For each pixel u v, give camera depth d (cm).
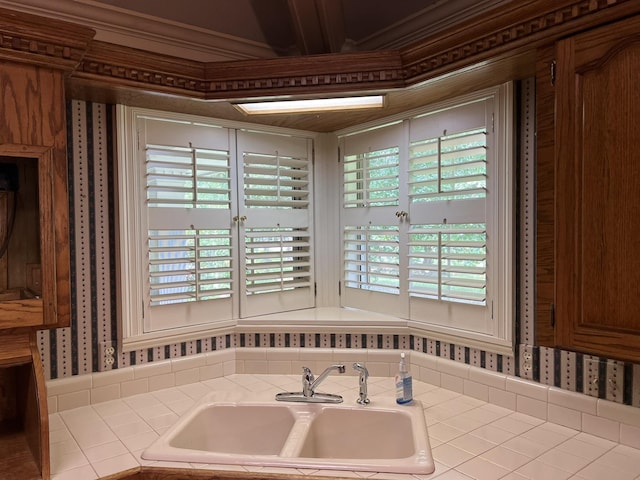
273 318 218
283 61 168
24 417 145
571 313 125
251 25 199
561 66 125
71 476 126
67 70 132
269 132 228
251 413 174
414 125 204
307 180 242
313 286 243
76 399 177
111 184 187
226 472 127
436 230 194
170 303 200
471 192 181
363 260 232
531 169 165
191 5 182
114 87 162
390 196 218
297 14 178
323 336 213
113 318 187
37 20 122
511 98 167
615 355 117
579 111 121
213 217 212
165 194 201
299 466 128
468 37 145
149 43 191
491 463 130
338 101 183
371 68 167
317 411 170
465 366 186
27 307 125
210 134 211
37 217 128
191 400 184
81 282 180
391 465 126
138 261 192
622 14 113
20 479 122
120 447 143
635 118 111
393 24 195
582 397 151
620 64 114
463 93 180
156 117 196
